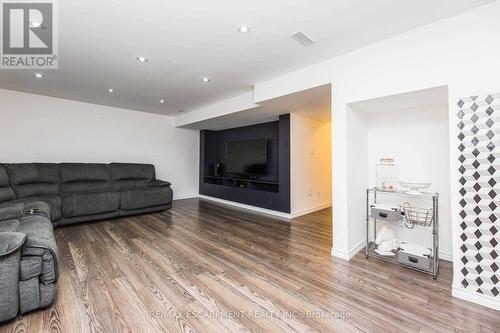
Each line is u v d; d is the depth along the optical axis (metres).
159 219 3.97
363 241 2.72
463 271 1.70
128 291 1.77
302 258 2.39
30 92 3.86
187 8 1.72
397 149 2.63
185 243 2.82
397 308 1.57
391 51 2.09
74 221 3.56
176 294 1.73
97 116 4.69
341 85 2.44
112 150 4.90
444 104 2.34
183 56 2.51
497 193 1.58
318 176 4.83
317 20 1.87
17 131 3.84
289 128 4.09
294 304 1.62
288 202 4.09
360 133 2.67
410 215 2.46
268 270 2.13
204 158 6.27
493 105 1.59
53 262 1.58
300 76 2.83
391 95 2.10
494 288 1.58
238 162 5.34
